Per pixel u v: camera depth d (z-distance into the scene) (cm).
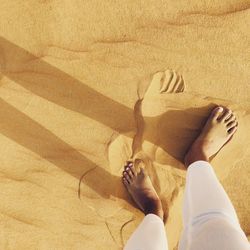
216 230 159
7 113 230
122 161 228
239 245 151
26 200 233
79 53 227
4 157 232
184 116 224
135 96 225
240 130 223
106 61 226
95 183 229
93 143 228
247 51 221
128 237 230
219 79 222
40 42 228
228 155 225
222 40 222
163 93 224
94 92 227
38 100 229
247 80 222
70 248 233
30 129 230
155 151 226
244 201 225
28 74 228
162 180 226
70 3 226
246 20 220
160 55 224
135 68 224
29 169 231
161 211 222
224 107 223
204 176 196
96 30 226
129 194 230
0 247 236
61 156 229
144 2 223
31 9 227
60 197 231
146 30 224
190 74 223
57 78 228
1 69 229
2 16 227
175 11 223
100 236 232
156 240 194
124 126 226
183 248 169
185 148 224
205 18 222
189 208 181
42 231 234
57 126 229
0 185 233
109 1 224
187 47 223
